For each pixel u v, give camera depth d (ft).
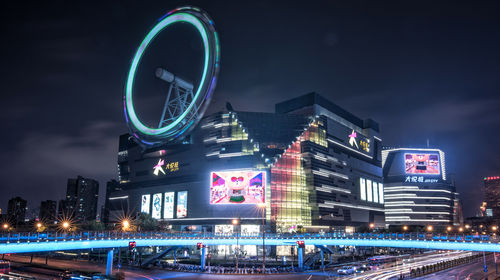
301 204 535.19
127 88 577.43
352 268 320.70
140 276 298.35
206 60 501.97
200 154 577.43
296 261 414.21
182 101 569.23
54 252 511.81
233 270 334.24
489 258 489.26
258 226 508.12
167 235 322.34
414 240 306.55
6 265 284.61
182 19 526.16
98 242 265.54
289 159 542.57
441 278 296.71
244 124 543.80
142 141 583.99
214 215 527.81
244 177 517.14
